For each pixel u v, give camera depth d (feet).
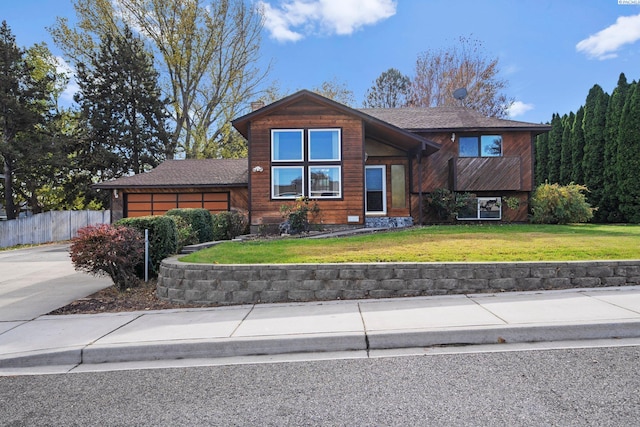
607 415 8.67
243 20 85.46
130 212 53.16
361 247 25.45
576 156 64.85
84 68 79.20
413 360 12.44
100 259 21.97
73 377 12.08
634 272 19.89
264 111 41.14
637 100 54.65
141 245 24.20
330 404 9.65
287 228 37.99
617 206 58.08
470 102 96.94
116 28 80.33
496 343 13.70
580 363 11.64
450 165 50.29
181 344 13.66
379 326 14.65
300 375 11.56
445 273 19.76
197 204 53.01
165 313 18.21
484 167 48.55
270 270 19.83
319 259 21.76
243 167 58.49
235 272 19.90
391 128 41.98
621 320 14.14
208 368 12.44
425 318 15.42
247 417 9.15
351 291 19.75
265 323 15.74
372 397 9.96
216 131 89.66
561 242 25.90
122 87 79.82
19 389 11.26
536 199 48.24
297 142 41.47
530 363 11.78
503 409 9.08
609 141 58.85
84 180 81.46
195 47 83.82
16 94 69.87
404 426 8.48
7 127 68.80
